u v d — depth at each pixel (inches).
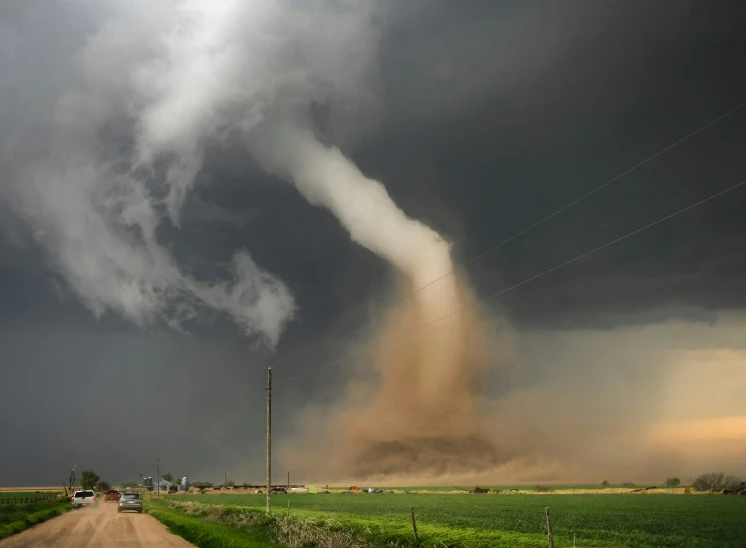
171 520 1973.4
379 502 4271.7
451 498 5236.2
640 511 2847.0
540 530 1849.2
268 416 2241.6
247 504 3725.4
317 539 1333.7
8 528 1638.8
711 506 3294.8
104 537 1492.4
